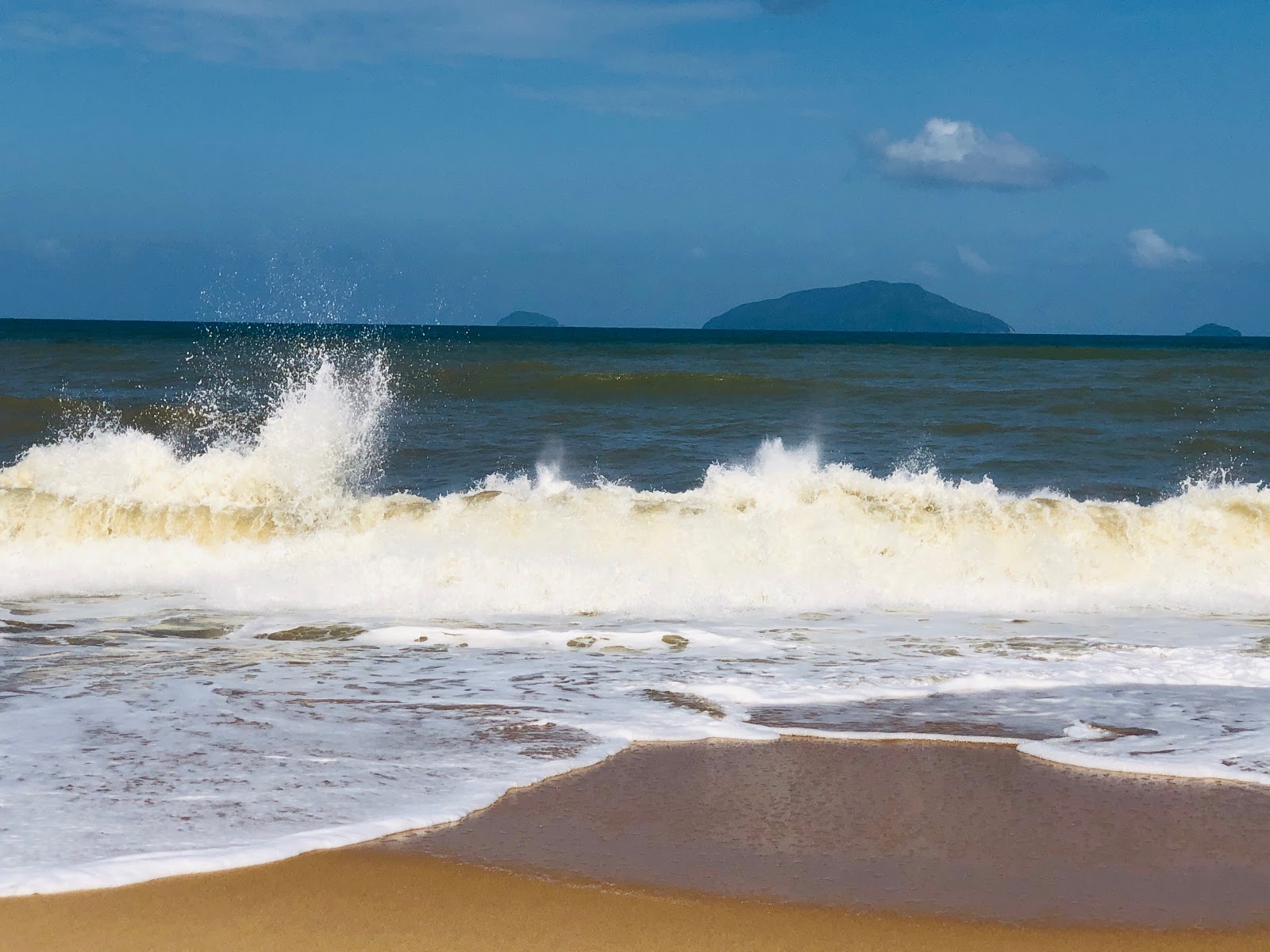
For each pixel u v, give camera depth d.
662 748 4.59
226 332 85.69
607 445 17.42
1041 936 2.97
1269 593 8.57
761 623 7.42
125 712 4.99
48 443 17.86
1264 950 2.92
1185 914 3.11
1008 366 41.19
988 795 4.06
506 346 60.34
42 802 3.76
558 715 5.05
